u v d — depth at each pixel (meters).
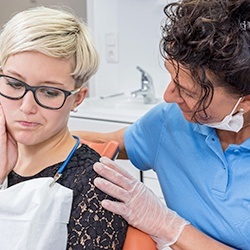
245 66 0.85
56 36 0.88
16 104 0.92
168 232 1.03
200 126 1.12
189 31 0.86
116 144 1.10
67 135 1.01
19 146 1.01
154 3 2.50
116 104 2.52
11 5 2.96
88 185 0.92
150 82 2.55
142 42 2.61
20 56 0.87
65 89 0.91
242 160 1.06
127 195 0.97
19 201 0.88
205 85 0.89
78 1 2.77
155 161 1.25
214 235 1.09
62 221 0.89
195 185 1.13
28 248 0.85
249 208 1.03
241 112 0.97
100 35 2.74
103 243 0.91
